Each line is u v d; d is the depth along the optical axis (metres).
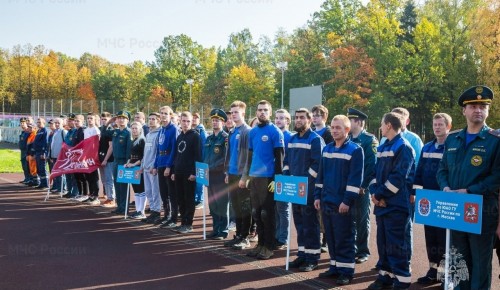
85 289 5.58
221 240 8.38
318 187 6.32
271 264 6.85
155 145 9.89
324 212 6.20
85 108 42.09
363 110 43.03
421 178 6.31
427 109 46.22
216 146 8.59
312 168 6.55
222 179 8.56
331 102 46.03
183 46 86.75
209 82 82.19
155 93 81.00
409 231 5.66
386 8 47.22
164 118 9.46
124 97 88.25
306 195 6.13
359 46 46.34
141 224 9.66
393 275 5.77
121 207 10.77
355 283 6.02
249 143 7.46
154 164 9.70
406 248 5.62
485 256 4.74
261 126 7.26
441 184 5.10
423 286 5.95
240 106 7.93
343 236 6.02
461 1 46.25
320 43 57.22
